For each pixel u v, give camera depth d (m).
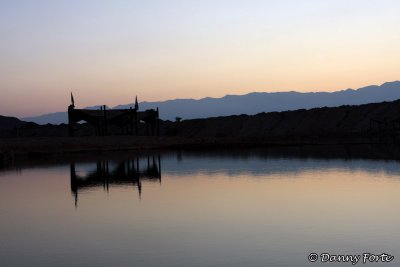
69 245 17.53
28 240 18.50
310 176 37.44
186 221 21.09
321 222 20.09
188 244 17.16
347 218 20.78
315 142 98.62
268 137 116.12
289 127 154.88
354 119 145.75
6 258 16.03
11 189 34.28
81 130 154.88
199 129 167.88
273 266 14.51
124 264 15.05
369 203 24.41
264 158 59.38
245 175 39.56
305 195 27.56
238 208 23.94
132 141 93.44
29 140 82.19
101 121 101.06
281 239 17.48
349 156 58.38
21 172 47.81
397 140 97.50
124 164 55.78
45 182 38.25
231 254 15.77
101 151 84.25
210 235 18.39
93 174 44.09
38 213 24.39
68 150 80.19
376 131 116.44
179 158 64.50
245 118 168.75
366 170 41.06
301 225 19.62
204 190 30.94
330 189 29.78
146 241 17.78
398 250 15.85
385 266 14.38
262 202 25.50
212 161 57.06
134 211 23.95
